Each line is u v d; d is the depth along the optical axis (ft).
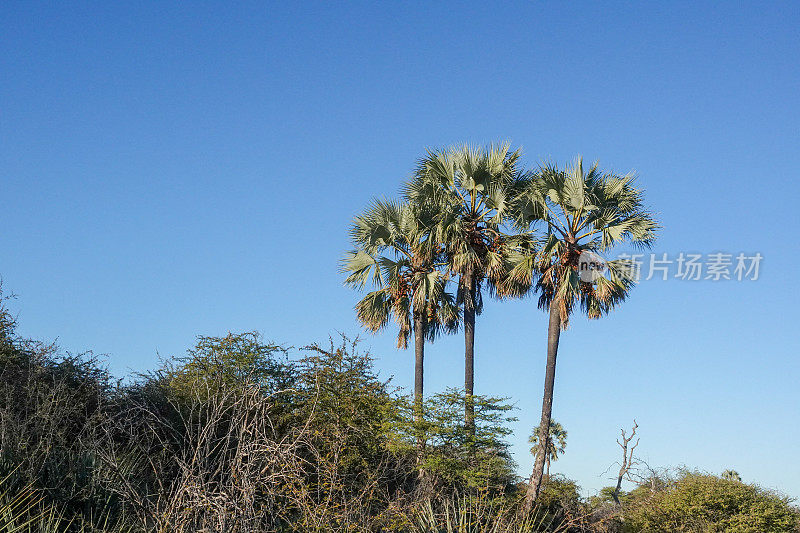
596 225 66.13
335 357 54.80
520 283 68.44
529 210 68.90
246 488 20.25
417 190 73.36
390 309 74.23
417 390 71.61
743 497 73.46
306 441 23.39
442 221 68.49
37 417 31.91
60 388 35.06
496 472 56.54
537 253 67.87
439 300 72.95
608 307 66.74
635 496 81.97
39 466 26.86
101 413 33.17
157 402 39.81
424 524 27.61
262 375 48.26
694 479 77.77
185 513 19.97
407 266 73.46
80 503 25.13
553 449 119.03
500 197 67.56
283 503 24.54
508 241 69.82
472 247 69.56
